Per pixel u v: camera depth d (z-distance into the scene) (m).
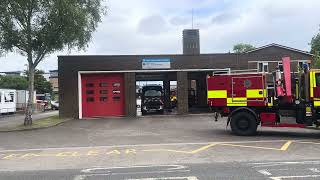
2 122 34.62
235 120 21.11
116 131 24.39
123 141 19.53
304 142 17.88
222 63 36.53
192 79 43.62
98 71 35.44
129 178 10.34
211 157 13.85
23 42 28.17
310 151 15.07
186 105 36.12
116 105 35.91
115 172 11.27
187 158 13.73
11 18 27.48
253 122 20.83
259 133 21.92
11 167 12.91
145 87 38.84
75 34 27.81
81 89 35.59
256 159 13.19
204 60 36.34
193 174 10.63
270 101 20.66
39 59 29.20
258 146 16.64
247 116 20.89
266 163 12.23
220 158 13.58
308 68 20.16
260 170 11.01
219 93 21.73
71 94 35.22
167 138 20.30
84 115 35.66
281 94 20.42
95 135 22.59
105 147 17.47
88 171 11.57
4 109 47.88
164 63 35.94
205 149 15.93
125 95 35.59
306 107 19.95
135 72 35.78
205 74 40.59
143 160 13.52
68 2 27.14
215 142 18.27
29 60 28.91
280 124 20.56
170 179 10.05
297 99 20.20
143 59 35.78
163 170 11.37
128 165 12.55
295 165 11.76
